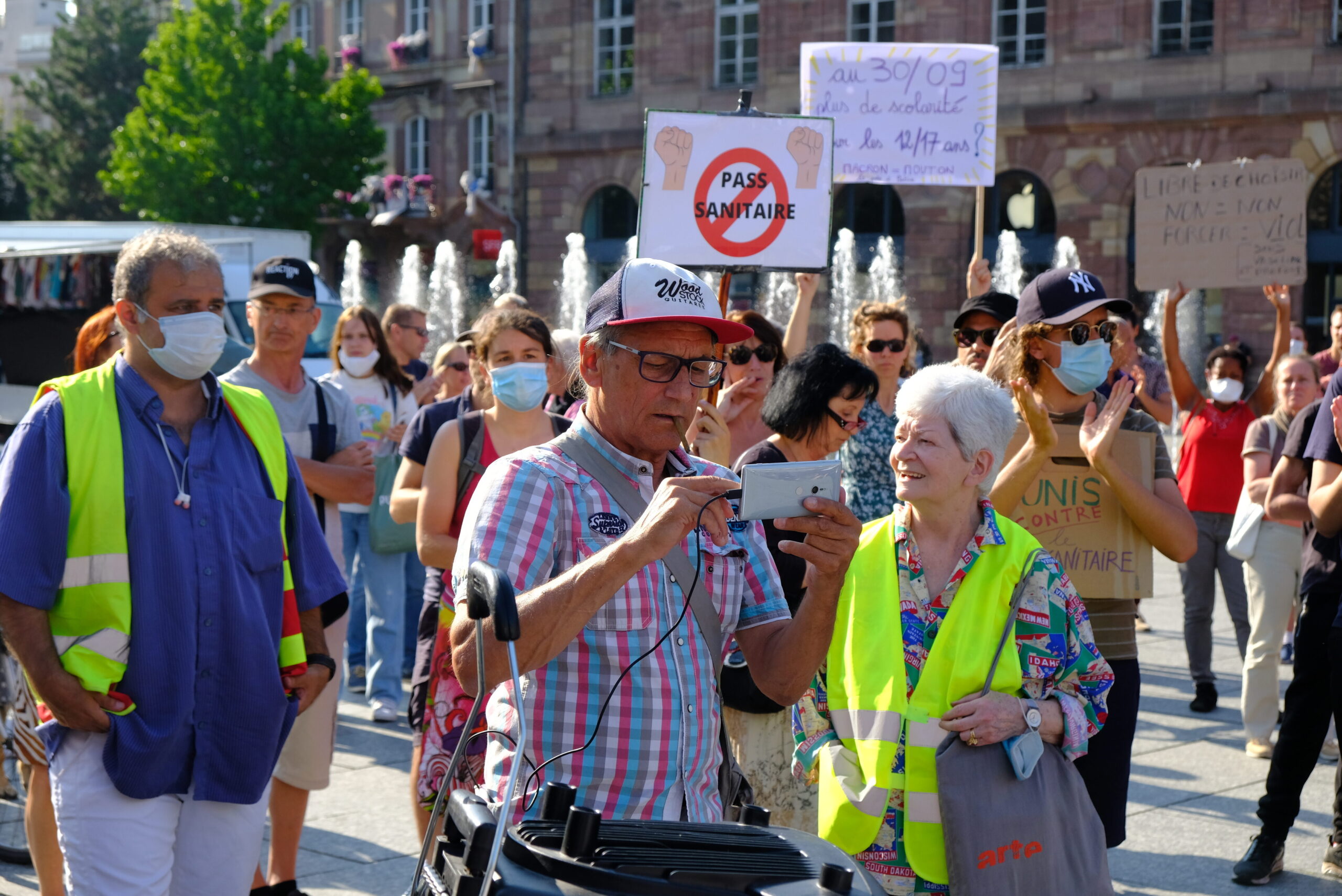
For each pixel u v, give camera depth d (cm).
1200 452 769
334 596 368
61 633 322
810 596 261
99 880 321
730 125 566
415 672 476
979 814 298
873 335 625
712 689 260
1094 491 405
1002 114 2766
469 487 466
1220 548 762
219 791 330
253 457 350
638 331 251
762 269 570
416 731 471
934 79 766
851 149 773
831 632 264
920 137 768
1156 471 413
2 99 7450
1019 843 300
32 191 4978
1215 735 707
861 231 2939
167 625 325
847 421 423
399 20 3769
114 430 327
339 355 780
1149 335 2656
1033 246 2795
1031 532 405
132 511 324
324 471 486
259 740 335
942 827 302
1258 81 2570
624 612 248
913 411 321
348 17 3894
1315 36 2536
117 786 319
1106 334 409
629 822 206
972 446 315
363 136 3412
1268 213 835
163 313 328
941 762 301
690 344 253
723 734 267
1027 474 397
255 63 3350
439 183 3684
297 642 357
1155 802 593
